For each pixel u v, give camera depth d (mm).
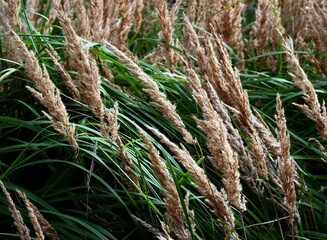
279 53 1874
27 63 1289
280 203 1469
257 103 1802
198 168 1216
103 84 1595
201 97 1249
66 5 1803
